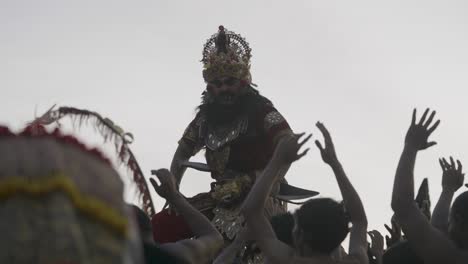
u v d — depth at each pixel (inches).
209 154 327.0
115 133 102.9
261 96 331.6
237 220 306.5
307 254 197.9
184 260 175.8
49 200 64.5
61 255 63.2
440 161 232.5
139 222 178.1
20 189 64.2
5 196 64.1
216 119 328.8
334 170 209.9
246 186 314.5
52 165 65.7
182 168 339.6
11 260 62.7
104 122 102.9
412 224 206.5
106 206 67.4
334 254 209.2
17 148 66.7
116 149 102.3
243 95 330.0
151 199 102.7
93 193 67.1
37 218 63.9
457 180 230.4
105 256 66.2
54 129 72.9
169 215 298.7
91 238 65.9
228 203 311.1
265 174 198.4
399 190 208.2
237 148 322.0
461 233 204.2
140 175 102.7
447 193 229.3
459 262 203.3
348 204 208.4
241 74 330.3
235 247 216.2
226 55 332.8
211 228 198.7
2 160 65.4
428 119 209.8
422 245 206.4
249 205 199.6
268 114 323.9
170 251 174.6
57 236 63.5
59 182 65.0
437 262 204.8
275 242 199.0
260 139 321.7
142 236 177.9
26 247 63.0
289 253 198.5
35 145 67.6
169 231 296.5
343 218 197.2
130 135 103.0
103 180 68.7
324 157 210.5
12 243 63.0
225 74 329.4
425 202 288.5
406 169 208.5
